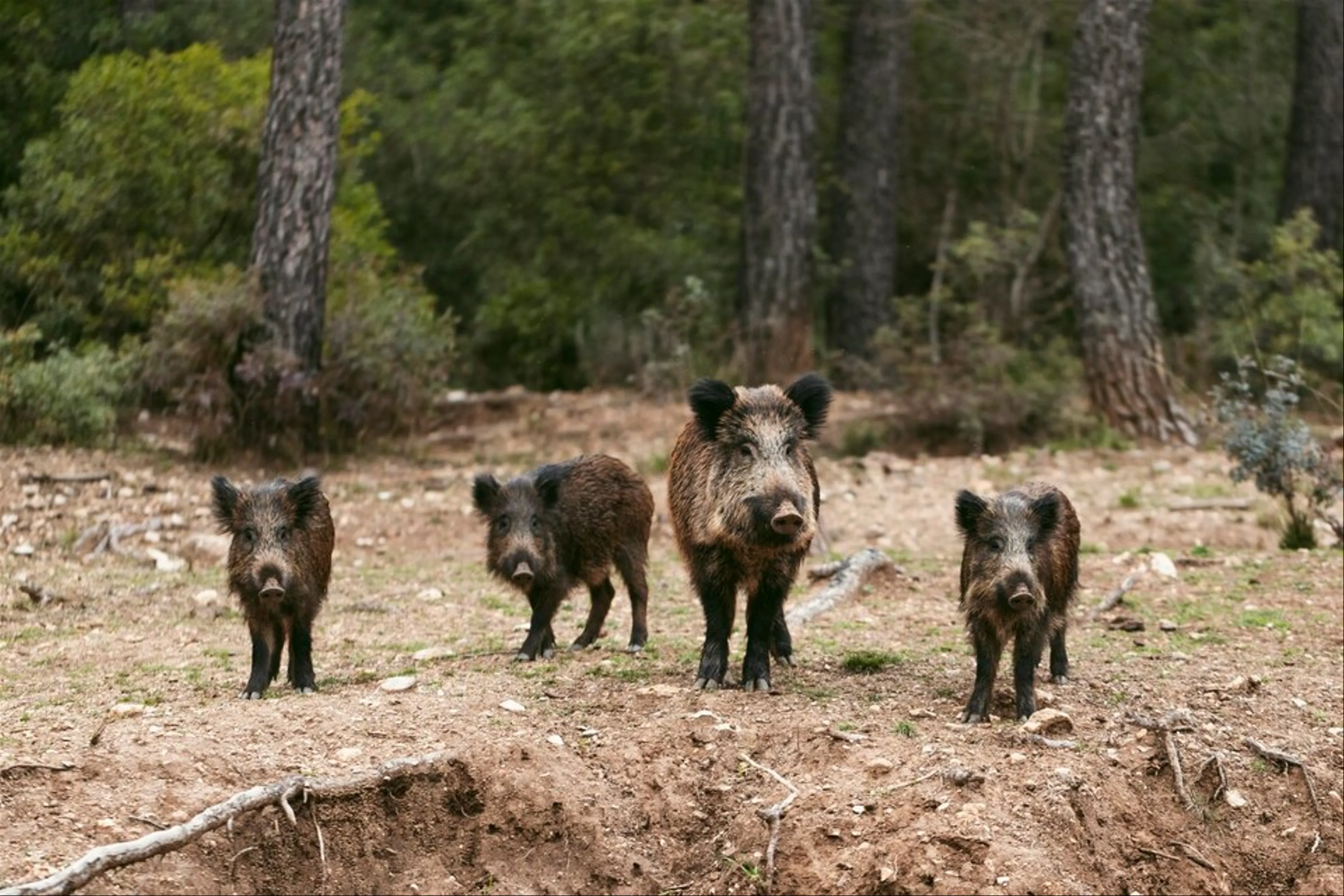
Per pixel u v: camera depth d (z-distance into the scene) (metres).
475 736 8.75
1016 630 9.16
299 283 18.45
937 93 30.88
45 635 11.26
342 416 18.77
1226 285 26.31
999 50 29.52
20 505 15.06
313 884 7.90
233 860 7.71
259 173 18.70
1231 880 8.66
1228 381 15.82
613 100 28.16
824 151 30.45
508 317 27.98
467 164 27.89
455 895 8.05
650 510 11.23
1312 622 12.08
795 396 9.62
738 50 28.39
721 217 28.84
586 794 8.39
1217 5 31.50
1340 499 16.94
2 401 17.22
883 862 7.86
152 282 19.03
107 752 8.20
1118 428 21.72
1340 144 26.52
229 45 23.28
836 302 27.78
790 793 8.35
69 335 19.58
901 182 31.11
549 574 10.34
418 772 8.31
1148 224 30.86
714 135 28.67
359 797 8.13
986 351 22.03
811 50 24.44
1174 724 9.38
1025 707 9.21
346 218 21.09
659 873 8.20
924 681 10.08
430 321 20.78
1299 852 8.89
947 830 7.94
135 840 7.38
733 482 9.27
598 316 27.64
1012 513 9.00
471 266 29.08
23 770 7.90
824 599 12.51
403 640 11.33
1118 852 8.37
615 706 9.35
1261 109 30.92
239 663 10.52
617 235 27.89
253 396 18.12
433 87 29.06
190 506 15.79
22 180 20.02
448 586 13.53
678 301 25.70
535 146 27.88
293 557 9.35
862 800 8.20
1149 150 30.89
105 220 19.75
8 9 21.05
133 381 18.30
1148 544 15.42
